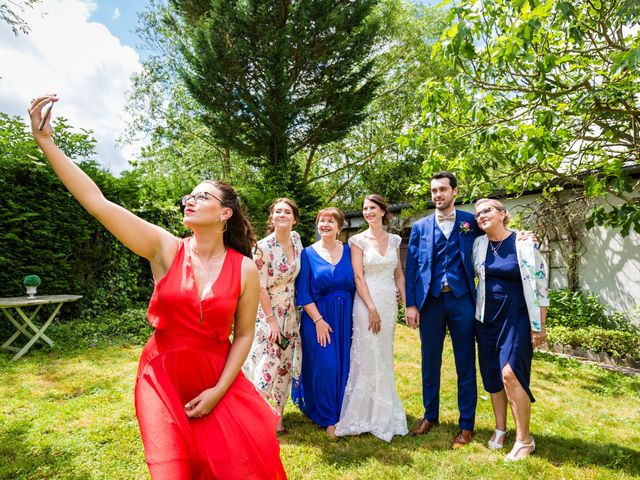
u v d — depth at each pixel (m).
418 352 5.92
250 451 1.44
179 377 1.48
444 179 3.29
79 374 4.41
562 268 8.30
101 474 2.49
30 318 5.40
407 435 3.24
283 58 11.48
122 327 6.36
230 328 1.59
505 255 3.02
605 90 3.71
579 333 6.84
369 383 3.22
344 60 13.02
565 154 5.19
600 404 4.13
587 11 4.42
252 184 13.76
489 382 3.08
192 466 1.39
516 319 2.92
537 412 3.83
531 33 3.43
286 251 3.30
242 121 12.77
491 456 2.89
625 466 2.81
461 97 4.21
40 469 2.53
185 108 17.70
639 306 7.11
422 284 3.29
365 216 3.43
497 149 4.35
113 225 1.43
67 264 6.66
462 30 3.57
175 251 1.56
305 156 20.12
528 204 8.20
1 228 5.94
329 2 11.88
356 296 3.38
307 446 2.99
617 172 4.30
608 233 7.64
